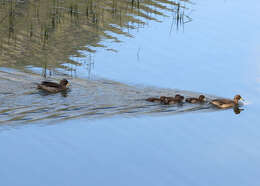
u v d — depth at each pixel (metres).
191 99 24.62
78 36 33.00
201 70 28.62
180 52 31.11
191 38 33.50
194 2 41.81
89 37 32.91
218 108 24.34
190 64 29.36
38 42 31.59
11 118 21.58
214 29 35.31
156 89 25.88
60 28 34.25
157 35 33.91
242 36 34.03
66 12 37.50
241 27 35.81
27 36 32.56
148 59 29.78
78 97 24.16
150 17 37.50
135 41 32.59
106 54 30.27
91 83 25.97
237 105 24.81
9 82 25.17
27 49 30.31
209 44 32.53
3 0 39.00
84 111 22.80
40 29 33.91
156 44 32.31
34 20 35.38
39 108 22.70
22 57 28.97
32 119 21.66
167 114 23.27
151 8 39.81
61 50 30.56
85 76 26.83
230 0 42.50
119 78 26.88
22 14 36.41
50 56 29.48
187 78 27.50
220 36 33.97
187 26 35.69
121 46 31.64
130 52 30.77
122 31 34.41
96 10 38.38
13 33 32.88
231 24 36.41
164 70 28.36
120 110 23.14
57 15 36.69
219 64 29.50
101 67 28.23
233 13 38.97
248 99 25.52
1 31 33.06
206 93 25.98
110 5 39.94
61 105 23.16
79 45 31.45
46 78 26.17
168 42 32.72
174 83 26.81
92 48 31.03
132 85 26.09
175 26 35.59
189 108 24.08
